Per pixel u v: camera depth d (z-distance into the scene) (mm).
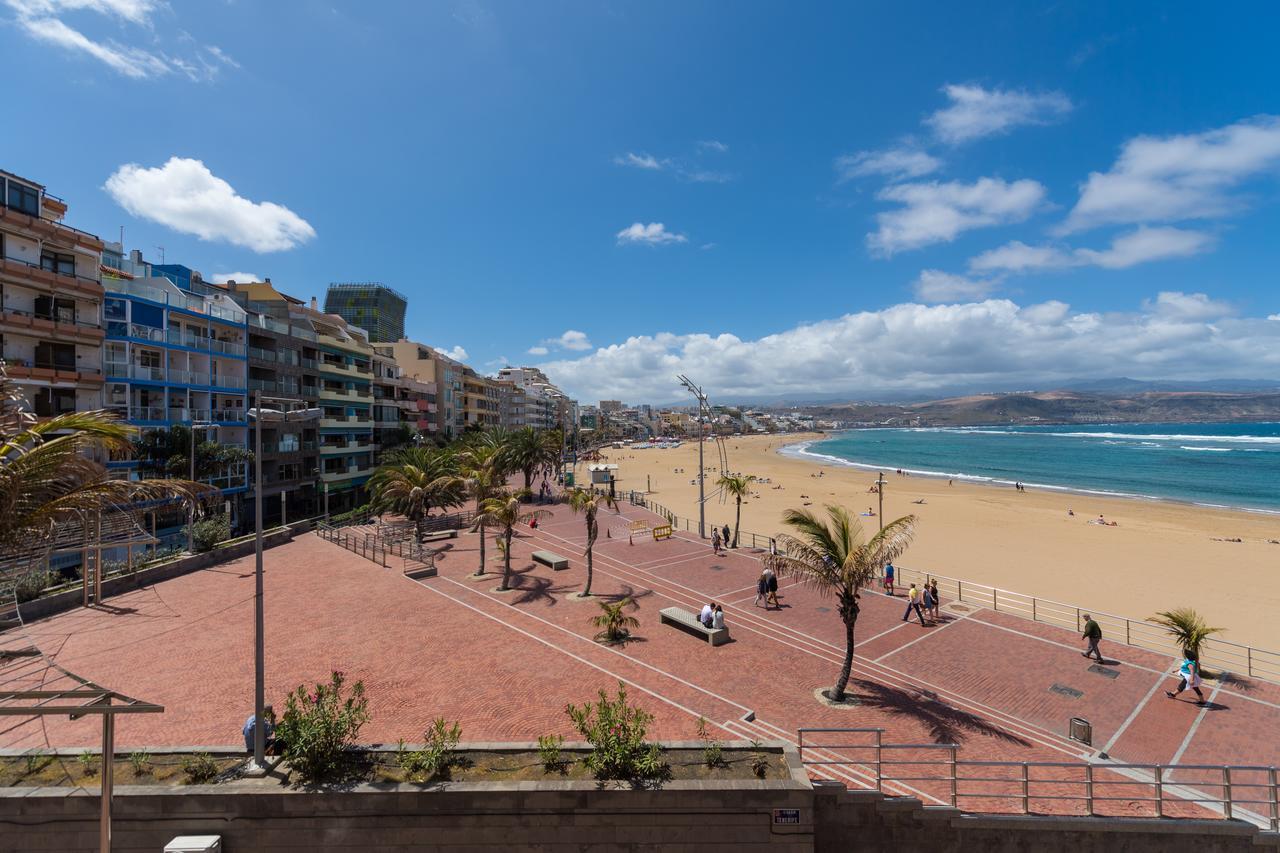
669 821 10344
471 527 40188
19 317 31969
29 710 8016
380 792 10156
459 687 16047
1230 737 14500
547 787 10297
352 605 23156
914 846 11188
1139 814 11414
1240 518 58281
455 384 97438
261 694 10938
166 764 10922
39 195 33375
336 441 58938
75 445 10711
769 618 23000
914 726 14734
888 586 26734
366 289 161875
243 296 56000
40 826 10000
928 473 111000
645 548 35875
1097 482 92438
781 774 10922
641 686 16453
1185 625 17828
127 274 41812
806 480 97875
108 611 21547
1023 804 11609
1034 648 20078
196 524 31250
